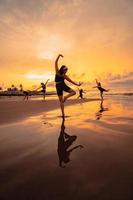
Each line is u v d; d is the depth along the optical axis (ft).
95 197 6.48
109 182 7.44
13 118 24.39
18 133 16.07
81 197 6.49
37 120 22.76
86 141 13.34
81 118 23.95
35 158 10.23
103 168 8.73
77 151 11.24
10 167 9.09
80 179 7.73
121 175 7.98
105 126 18.43
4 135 15.42
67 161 9.70
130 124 19.22
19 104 47.60
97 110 33.76
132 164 9.11
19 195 6.72
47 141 13.55
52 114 28.35
